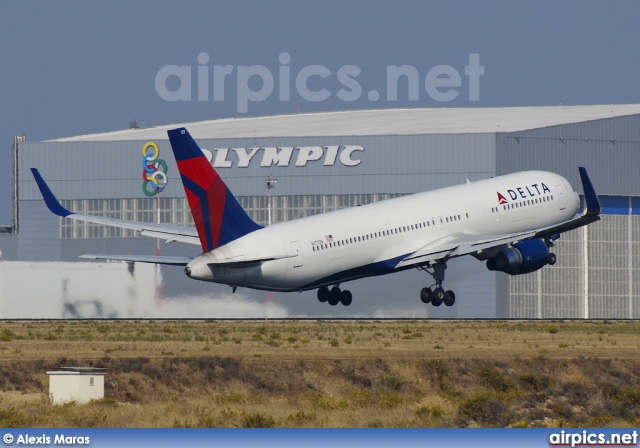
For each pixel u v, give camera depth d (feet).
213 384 544.21
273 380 549.13
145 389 532.73
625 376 572.51
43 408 441.68
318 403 470.39
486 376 555.69
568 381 557.33
